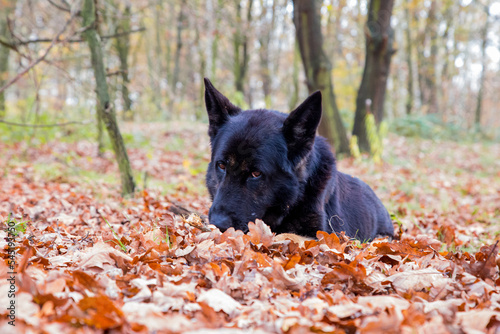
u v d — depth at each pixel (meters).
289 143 4.06
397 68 39.59
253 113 4.25
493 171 16.41
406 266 3.31
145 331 1.89
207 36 21.89
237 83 29.27
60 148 13.85
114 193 7.77
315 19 14.56
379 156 14.36
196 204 6.77
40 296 2.11
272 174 3.95
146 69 31.34
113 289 2.36
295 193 4.10
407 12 32.94
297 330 1.92
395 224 6.59
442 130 27.36
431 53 35.81
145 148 15.77
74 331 1.81
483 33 37.28
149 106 30.12
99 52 6.96
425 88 39.53
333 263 2.96
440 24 36.38
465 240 5.88
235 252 3.25
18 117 16.38
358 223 4.98
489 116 63.03
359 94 16.16
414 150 19.84
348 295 2.68
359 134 16.23
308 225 4.21
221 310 2.26
